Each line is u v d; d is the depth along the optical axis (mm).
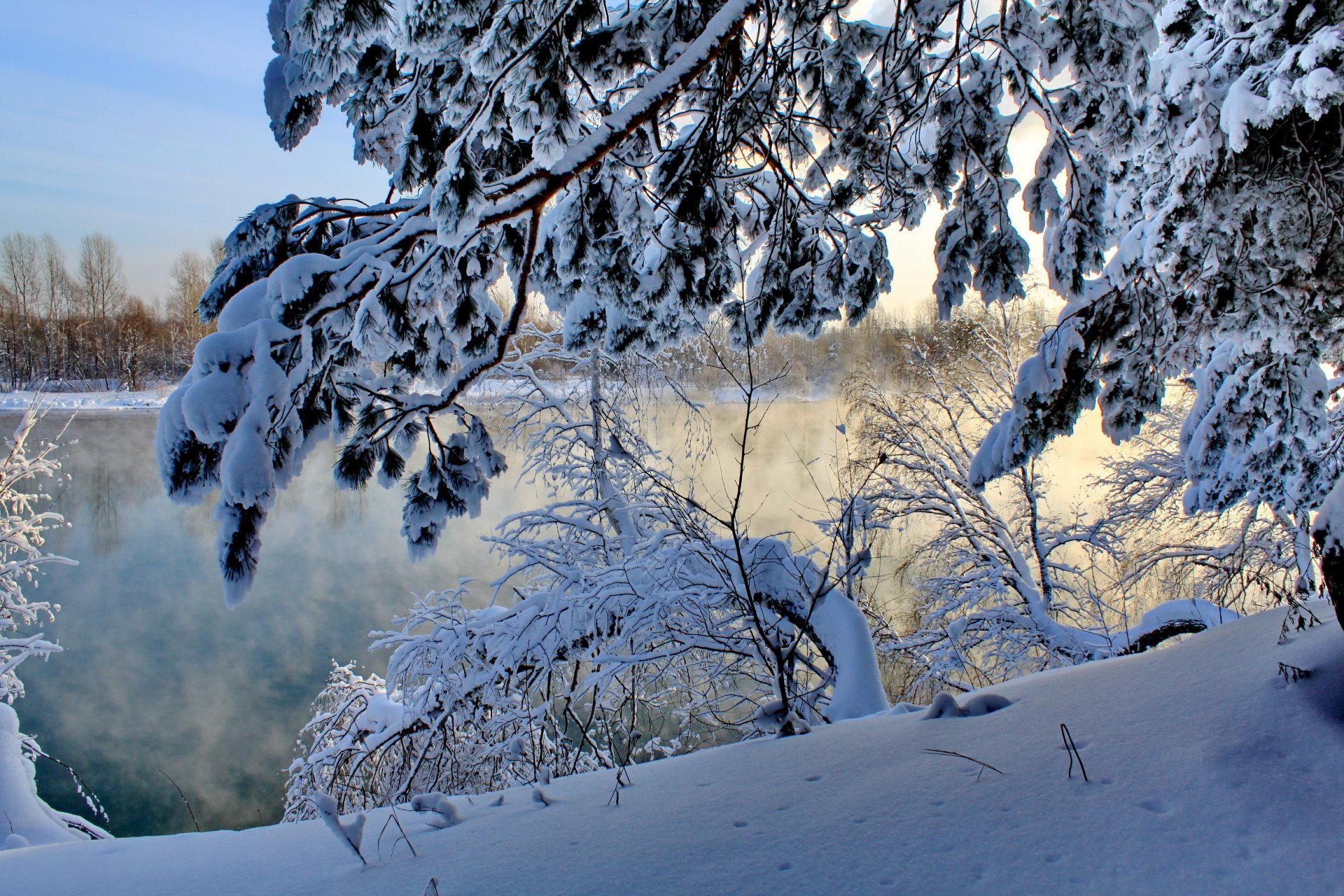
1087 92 4383
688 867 2012
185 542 25766
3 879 2789
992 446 5465
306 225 4043
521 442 12852
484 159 4031
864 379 15945
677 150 4074
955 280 4945
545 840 2484
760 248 5547
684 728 9562
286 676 15727
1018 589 14883
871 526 11594
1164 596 16266
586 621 7727
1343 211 4152
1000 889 1661
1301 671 2344
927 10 4285
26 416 13156
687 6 3736
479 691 8008
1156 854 1696
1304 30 3971
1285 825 1701
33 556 12594
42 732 13672
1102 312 5078
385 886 2268
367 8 2949
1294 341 4934
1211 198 4398
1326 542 2307
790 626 7488
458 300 4629
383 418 4812
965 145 4652
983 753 2525
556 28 3037
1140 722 2438
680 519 7602
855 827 2098
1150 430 15219
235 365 3285
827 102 4801
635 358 12391
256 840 3273
